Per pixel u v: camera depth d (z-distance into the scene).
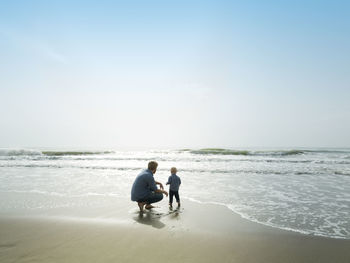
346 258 4.34
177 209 7.92
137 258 4.20
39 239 5.11
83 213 7.33
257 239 5.25
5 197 9.62
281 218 6.94
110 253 4.40
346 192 10.80
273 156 35.84
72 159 32.38
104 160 30.80
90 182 13.44
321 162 25.80
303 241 5.15
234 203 8.81
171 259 4.19
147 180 7.57
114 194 10.23
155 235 5.41
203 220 6.66
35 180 14.20
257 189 11.56
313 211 7.75
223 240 5.16
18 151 42.78
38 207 8.05
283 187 12.03
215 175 16.39
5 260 4.06
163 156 37.66
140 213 7.38
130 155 42.12
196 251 4.56
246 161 27.55
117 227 5.95
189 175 16.39
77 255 4.30
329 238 5.32
